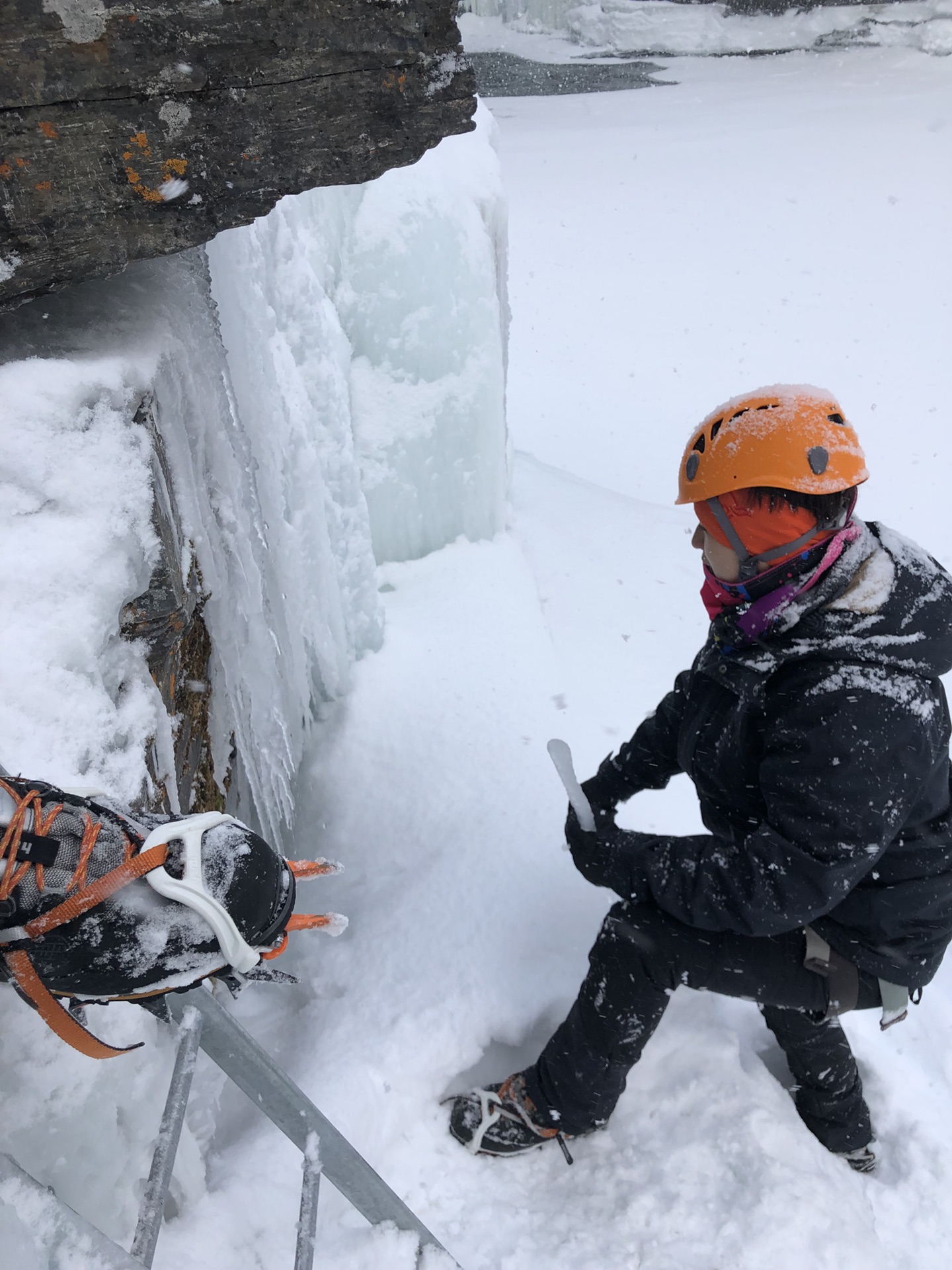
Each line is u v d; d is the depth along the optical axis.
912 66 14.71
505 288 3.00
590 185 10.28
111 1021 0.92
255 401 1.69
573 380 5.89
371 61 1.13
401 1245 1.22
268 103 1.08
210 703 1.51
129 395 1.10
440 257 2.58
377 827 2.07
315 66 1.09
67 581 0.97
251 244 1.69
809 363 5.93
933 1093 1.68
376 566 2.82
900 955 1.23
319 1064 1.56
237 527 1.48
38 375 1.03
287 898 0.72
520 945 1.77
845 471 1.11
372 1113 1.50
